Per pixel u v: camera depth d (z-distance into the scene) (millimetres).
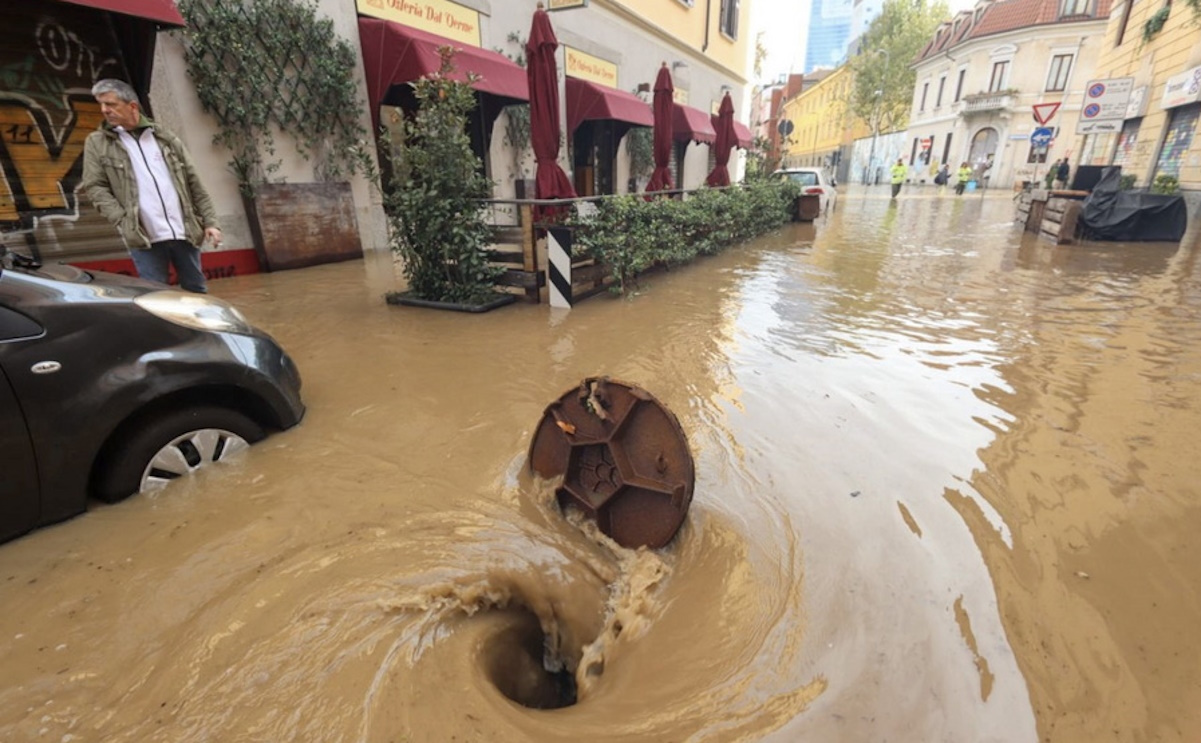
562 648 2453
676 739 1759
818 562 2543
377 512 2850
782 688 1935
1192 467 3309
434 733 1773
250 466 3184
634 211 8031
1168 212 12375
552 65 7738
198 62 7430
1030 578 2438
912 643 2104
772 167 20984
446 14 10453
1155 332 5883
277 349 3555
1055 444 3598
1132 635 2135
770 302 7289
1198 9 14195
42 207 6461
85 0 5582
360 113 9445
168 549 2537
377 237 10219
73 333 2562
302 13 8344
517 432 3709
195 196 5051
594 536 2789
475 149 11453
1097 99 15469
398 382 4520
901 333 5926
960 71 41156
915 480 3195
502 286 7336
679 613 2305
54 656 2014
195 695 1883
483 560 2539
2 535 2482
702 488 3109
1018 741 1740
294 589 2334
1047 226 13211
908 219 18547
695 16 19094
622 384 2746
